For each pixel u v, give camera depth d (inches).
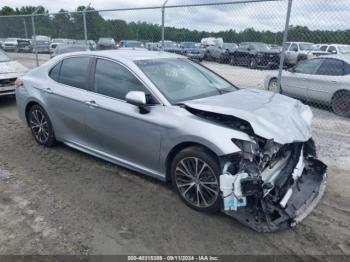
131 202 136.6
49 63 189.3
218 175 118.6
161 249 108.9
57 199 139.2
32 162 177.3
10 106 311.9
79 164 174.6
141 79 141.9
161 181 154.4
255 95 149.4
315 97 315.3
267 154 116.4
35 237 114.5
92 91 160.6
